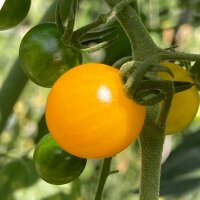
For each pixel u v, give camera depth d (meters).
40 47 0.21
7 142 0.48
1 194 0.32
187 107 0.21
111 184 0.54
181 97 0.21
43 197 0.32
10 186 0.32
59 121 0.17
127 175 0.54
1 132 0.32
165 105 0.18
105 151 0.17
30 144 0.48
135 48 0.19
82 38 0.18
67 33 0.18
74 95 0.17
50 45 0.21
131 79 0.16
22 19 0.23
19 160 0.32
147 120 0.19
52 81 0.22
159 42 0.40
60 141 0.17
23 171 0.32
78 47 0.18
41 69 0.21
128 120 0.17
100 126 0.17
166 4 0.45
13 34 0.61
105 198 0.54
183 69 0.21
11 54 0.61
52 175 0.23
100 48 0.18
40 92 0.56
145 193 0.19
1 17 0.22
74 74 0.17
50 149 0.23
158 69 0.16
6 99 0.32
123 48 0.28
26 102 0.55
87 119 0.16
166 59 0.17
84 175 0.48
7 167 0.32
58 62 0.21
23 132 0.51
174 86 0.17
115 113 0.16
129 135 0.17
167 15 0.42
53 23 0.22
